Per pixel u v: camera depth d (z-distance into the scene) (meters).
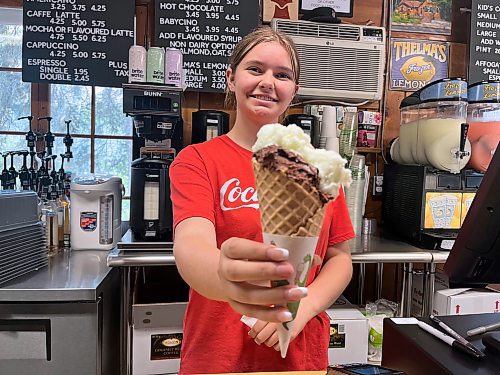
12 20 2.49
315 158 0.60
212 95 2.51
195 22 2.44
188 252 0.88
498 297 2.04
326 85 2.45
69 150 2.30
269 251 0.57
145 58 2.02
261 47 1.19
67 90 2.54
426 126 2.15
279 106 1.21
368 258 1.94
